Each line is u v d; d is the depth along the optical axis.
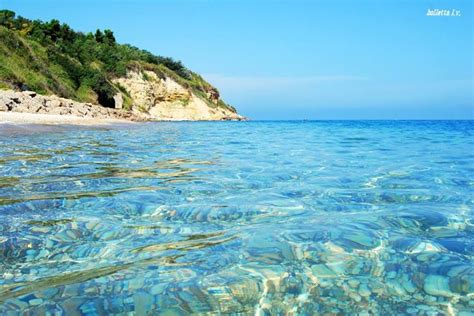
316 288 2.36
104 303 2.14
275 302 2.19
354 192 5.19
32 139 12.35
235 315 2.06
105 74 53.53
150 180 5.89
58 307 2.09
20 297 2.20
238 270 2.59
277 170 7.26
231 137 19.06
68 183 5.40
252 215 3.98
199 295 2.25
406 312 2.11
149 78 59.94
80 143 11.92
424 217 3.92
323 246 3.05
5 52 35.03
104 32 67.88
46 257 2.82
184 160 8.61
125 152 9.94
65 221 3.66
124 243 3.13
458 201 4.69
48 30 52.31
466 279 2.48
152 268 2.62
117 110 40.31
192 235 3.34
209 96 71.44
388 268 2.65
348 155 10.45
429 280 2.47
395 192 5.21
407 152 11.53
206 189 5.29
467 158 9.77
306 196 4.92
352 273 2.57
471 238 3.27
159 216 3.90
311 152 11.30
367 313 2.10
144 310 2.07
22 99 26.19
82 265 2.69
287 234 3.34
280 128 32.94
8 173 6.02
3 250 2.94
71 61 46.72
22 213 3.88
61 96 38.06
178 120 57.72
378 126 39.59
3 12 55.28
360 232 3.40
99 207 4.18
